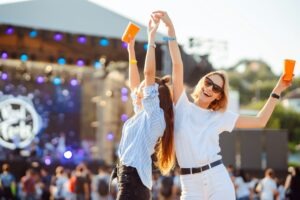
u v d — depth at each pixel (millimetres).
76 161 27188
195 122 4758
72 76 30172
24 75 28641
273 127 52906
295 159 42875
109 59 19766
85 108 33906
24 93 30219
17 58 19531
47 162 25984
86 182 17672
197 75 17297
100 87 32562
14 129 28531
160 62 16125
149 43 4773
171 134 4695
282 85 4812
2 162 24516
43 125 32312
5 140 28156
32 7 15461
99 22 15828
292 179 15062
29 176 19703
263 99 74875
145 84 4676
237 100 20516
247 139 19766
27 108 29297
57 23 15453
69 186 17734
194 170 4711
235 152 19594
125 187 4535
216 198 4668
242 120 4801
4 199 18594
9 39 18094
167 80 4852
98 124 32531
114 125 31141
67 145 33000
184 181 4777
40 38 17656
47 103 32656
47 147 30438
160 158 4723
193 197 4730
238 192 15359
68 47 18906
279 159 19734
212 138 4738
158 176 16500
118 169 4656
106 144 31484
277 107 55219
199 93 4859
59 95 33219
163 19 4898
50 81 29703
